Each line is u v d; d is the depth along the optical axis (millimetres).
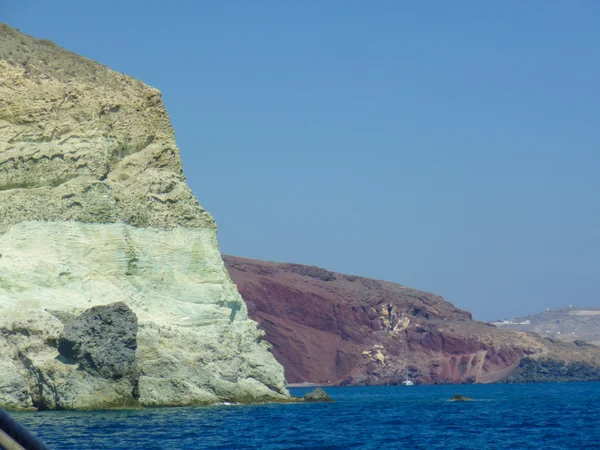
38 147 98438
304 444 60125
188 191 105062
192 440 58125
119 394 81062
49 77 104000
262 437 62969
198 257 101688
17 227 92812
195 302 99312
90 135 100875
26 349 80125
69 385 78750
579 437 70938
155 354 88375
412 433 72875
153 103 108125
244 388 97250
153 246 99438
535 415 104188
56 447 51094
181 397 87938
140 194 101188
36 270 89625
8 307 85000
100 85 106438
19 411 76938
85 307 88375
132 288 95500
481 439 68125
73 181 97562
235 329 102250
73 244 93750
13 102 100312
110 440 55625
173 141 107812
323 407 108562
